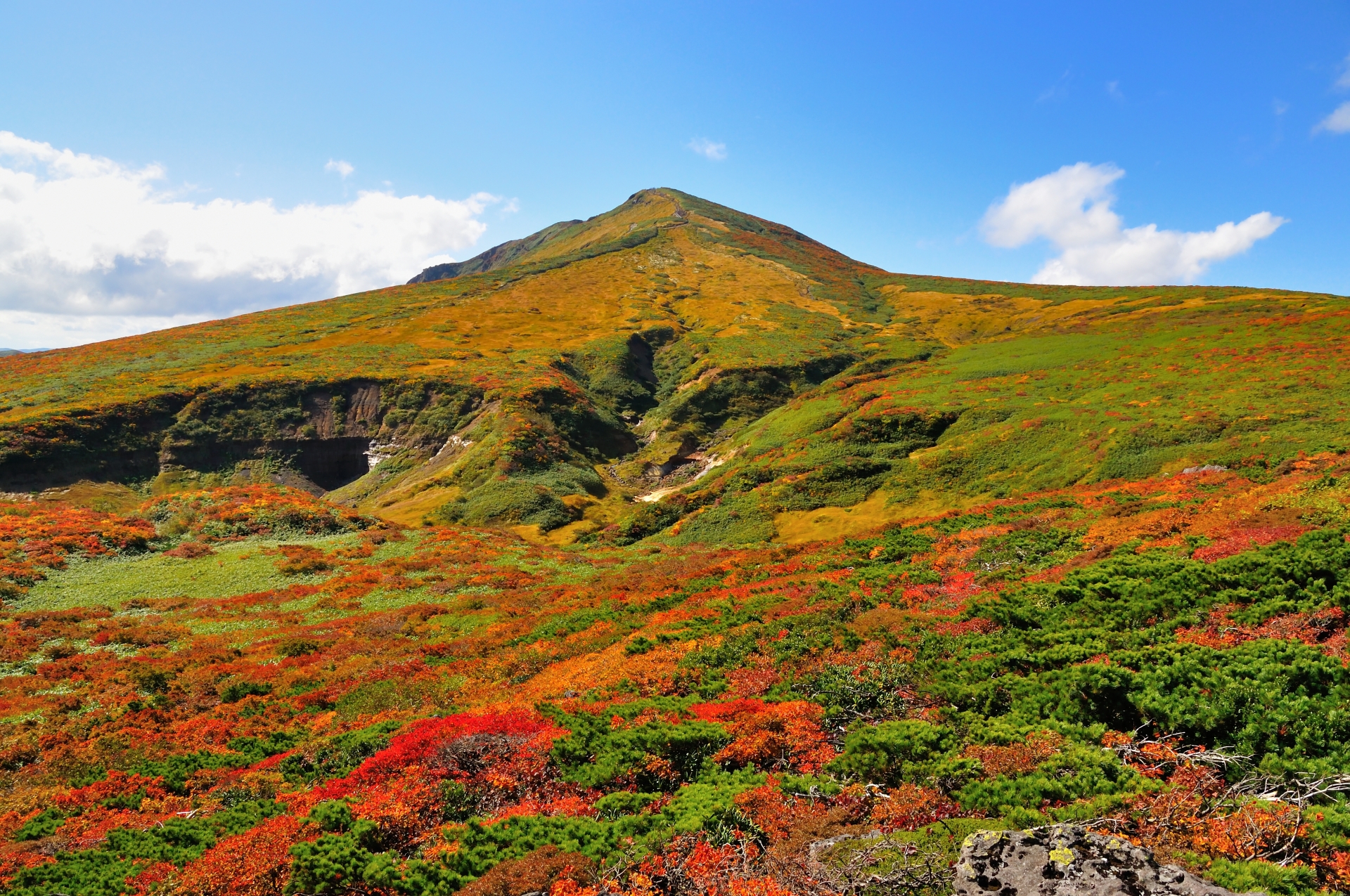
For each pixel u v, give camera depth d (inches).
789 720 597.6
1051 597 776.3
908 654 725.3
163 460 3572.8
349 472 4005.9
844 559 1403.8
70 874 500.1
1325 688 467.5
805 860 382.6
